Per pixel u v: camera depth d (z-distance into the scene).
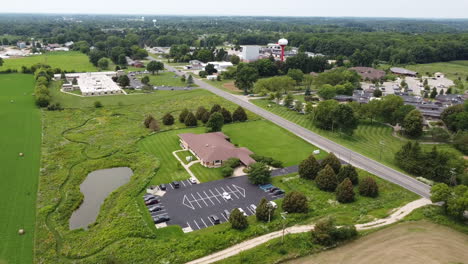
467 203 81.38
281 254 72.25
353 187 102.31
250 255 71.12
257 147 133.62
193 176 108.88
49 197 94.00
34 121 157.62
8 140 133.50
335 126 153.75
